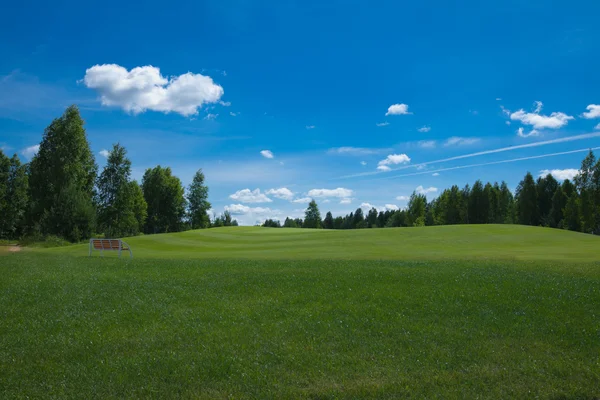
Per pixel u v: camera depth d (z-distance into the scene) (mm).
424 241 38844
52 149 71562
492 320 9648
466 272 15391
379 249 32656
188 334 8797
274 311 10430
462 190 112750
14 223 65438
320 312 10297
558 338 8539
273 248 36281
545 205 104688
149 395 6164
